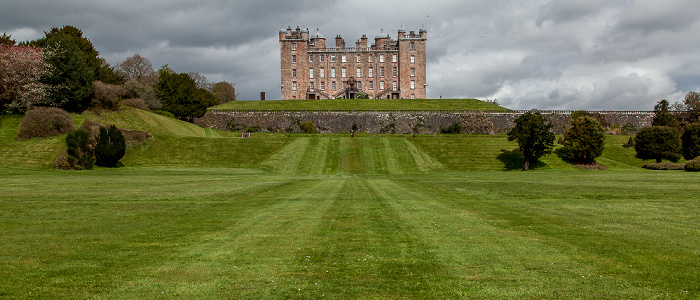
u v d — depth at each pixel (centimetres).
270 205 1800
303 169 5059
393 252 987
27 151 4778
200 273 831
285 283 779
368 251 995
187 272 837
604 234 1173
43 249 1007
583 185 2712
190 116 8106
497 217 1475
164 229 1254
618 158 6331
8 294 716
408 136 6844
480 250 1002
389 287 759
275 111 8525
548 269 854
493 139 6588
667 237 1130
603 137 5753
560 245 1045
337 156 5647
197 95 8131
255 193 2294
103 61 8575
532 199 2008
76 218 1434
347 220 1416
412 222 1377
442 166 5434
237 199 2005
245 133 7469
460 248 1021
